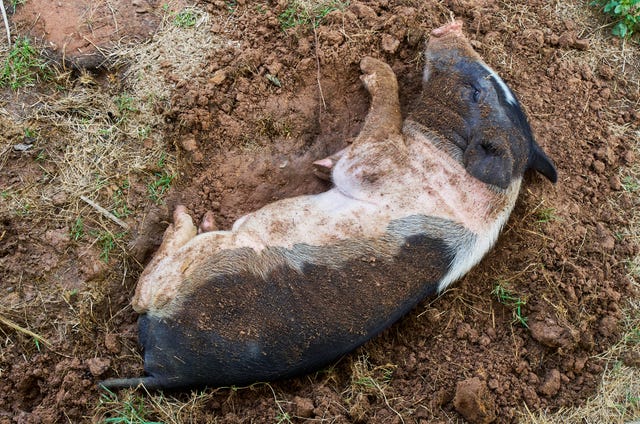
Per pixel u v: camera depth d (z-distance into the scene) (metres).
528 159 2.07
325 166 2.11
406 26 2.22
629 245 2.20
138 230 2.08
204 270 1.94
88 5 2.19
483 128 2.03
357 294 1.95
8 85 2.12
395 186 2.03
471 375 2.01
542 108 2.28
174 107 2.14
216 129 2.16
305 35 2.21
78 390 1.95
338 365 2.02
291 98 2.19
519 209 2.17
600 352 2.09
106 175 2.09
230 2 2.25
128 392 1.95
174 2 2.23
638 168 2.29
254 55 2.18
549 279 2.11
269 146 2.17
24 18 2.16
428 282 2.00
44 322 1.99
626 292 2.16
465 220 2.03
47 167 2.08
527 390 2.01
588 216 2.22
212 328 1.90
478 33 2.32
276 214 2.01
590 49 2.39
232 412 1.96
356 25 2.22
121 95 2.14
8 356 1.96
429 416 1.97
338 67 2.19
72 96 2.13
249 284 1.94
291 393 1.98
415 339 2.07
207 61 2.18
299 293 1.94
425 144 2.07
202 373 1.91
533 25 2.37
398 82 2.22
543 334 2.05
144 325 1.94
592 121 2.30
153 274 1.95
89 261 2.03
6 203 2.04
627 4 2.39
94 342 2.00
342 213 2.01
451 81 2.10
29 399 1.97
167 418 1.93
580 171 2.25
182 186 2.13
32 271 2.01
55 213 2.05
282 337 1.92
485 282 2.12
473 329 2.07
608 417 2.02
